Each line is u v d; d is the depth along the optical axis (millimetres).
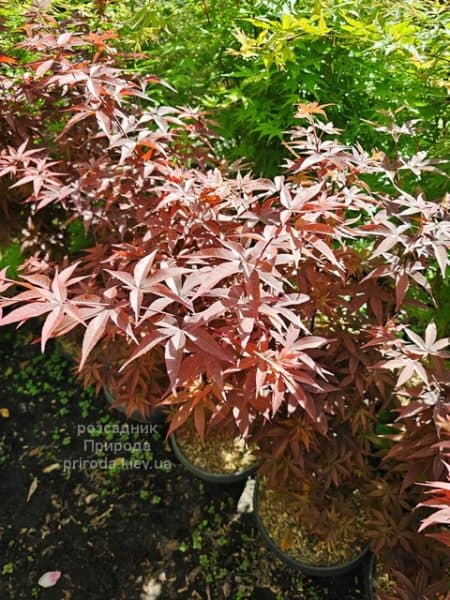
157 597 2396
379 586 2135
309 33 2445
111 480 2777
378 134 2740
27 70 2428
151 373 2367
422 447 1725
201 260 1685
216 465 2625
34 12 2357
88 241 2863
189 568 2480
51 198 2037
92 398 3113
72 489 2744
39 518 2641
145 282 1259
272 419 1992
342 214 1835
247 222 1646
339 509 2170
